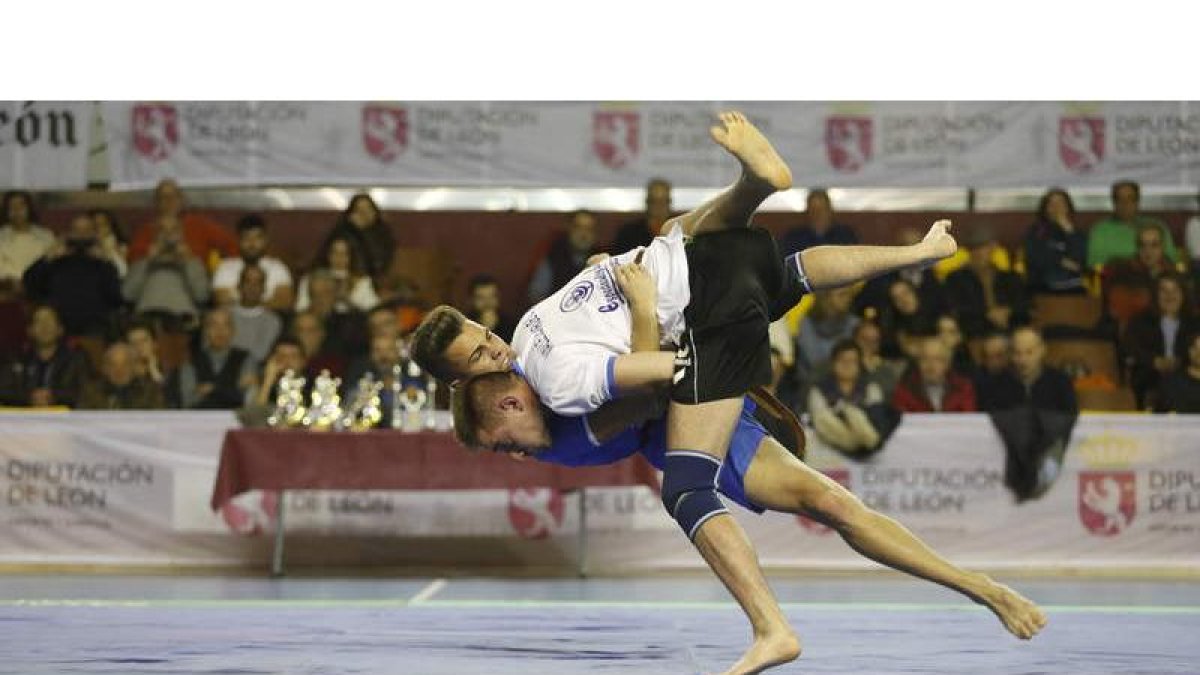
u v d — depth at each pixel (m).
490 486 12.80
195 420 13.96
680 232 6.61
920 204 16.86
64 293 15.60
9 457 13.92
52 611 9.92
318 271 15.45
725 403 6.31
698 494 6.20
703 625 9.13
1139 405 15.16
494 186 16.30
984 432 13.92
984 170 16.11
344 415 14.05
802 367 14.80
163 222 15.81
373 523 14.09
